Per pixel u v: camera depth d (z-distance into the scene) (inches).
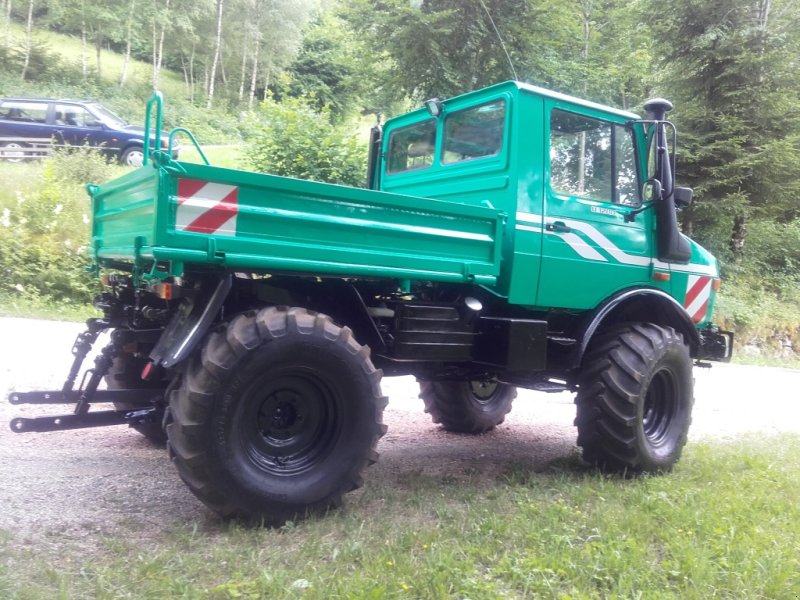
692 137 663.8
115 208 159.5
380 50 582.9
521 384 194.2
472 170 184.9
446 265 154.9
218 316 138.4
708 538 134.5
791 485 175.8
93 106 687.7
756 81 655.8
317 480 137.9
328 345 135.3
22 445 177.6
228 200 125.0
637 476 185.6
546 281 176.6
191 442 124.6
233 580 108.9
